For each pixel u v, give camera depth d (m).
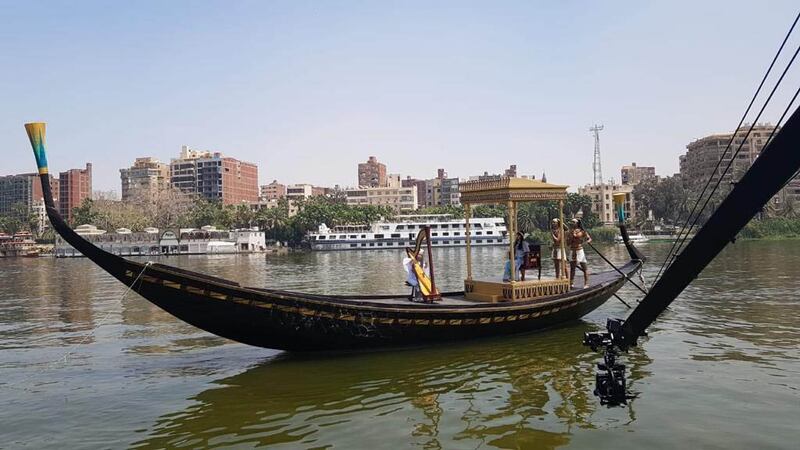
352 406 11.12
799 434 9.16
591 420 10.03
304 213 140.50
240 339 14.17
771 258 48.38
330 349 14.77
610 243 102.62
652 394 11.28
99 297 33.06
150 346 17.39
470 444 9.16
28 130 12.65
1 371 14.62
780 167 6.46
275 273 54.41
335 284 39.75
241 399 11.70
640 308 9.38
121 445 9.55
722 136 145.62
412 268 17.50
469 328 15.95
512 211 17.48
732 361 13.53
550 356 14.63
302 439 9.56
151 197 156.12
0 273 61.41
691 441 9.01
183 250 118.94
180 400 11.77
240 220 145.25
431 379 12.77
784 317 19.05
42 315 25.25
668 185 131.88
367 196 195.88
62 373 14.30
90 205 151.62
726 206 7.09
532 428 9.75
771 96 7.22
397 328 14.96
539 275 18.30
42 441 9.82
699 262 7.73
